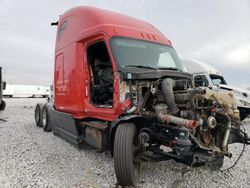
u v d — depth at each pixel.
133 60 4.60
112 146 4.05
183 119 3.42
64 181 3.84
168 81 3.83
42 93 48.38
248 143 4.00
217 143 3.81
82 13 5.65
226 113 3.68
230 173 4.36
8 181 3.76
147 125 3.92
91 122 5.09
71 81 5.82
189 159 3.39
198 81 11.73
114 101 4.36
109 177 4.05
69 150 5.62
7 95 43.53
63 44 6.44
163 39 5.66
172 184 3.81
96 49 5.61
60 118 6.32
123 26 5.03
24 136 7.08
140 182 3.84
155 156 3.82
